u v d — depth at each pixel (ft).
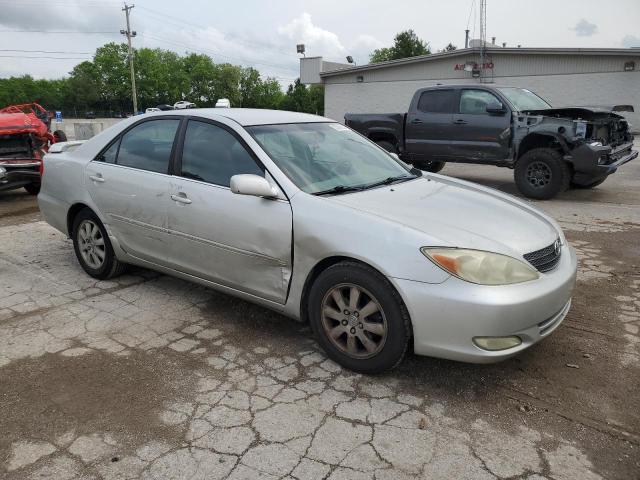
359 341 10.37
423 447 8.34
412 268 9.31
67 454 8.27
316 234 10.32
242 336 12.16
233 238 11.62
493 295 8.98
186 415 9.20
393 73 96.17
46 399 9.73
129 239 14.28
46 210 16.70
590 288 14.84
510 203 12.29
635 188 31.24
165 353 11.38
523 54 83.30
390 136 35.22
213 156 12.48
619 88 77.77
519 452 8.23
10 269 17.04
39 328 12.66
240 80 345.72
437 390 9.91
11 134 30.68
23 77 319.47
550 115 28.78
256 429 8.80
